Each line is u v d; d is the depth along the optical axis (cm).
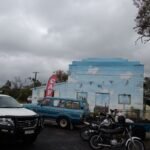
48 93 2866
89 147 1215
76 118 1794
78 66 2831
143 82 2650
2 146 1105
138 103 2642
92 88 2770
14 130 1042
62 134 1560
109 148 1184
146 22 1545
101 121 1231
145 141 1462
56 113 1838
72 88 2827
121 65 2706
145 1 1530
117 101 2689
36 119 1135
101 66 2762
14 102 1249
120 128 1145
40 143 1227
